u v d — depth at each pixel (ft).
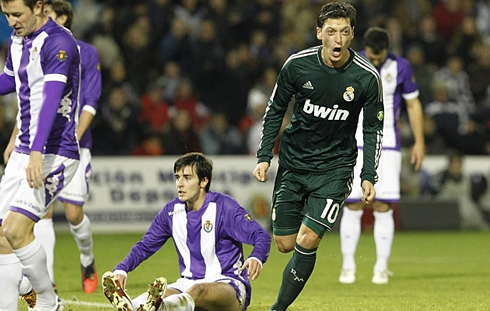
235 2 228.63
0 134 176.24
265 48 221.46
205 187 68.74
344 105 70.08
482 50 229.86
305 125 71.56
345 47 67.21
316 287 99.50
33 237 65.57
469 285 101.96
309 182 72.13
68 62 66.08
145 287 95.71
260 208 187.83
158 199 185.26
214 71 214.90
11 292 65.57
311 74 69.82
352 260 105.19
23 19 65.21
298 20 228.84
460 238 174.60
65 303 81.76
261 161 72.84
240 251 69.21
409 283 103.91
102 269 114.21
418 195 195.72
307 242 70.08
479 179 197.88
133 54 210.59
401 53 226.99
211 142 197.16
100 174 182.91
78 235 91.45
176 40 213.87
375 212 105.91
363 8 229.04
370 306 82.84
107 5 221.66
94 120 190.60
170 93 206.08
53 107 64.34
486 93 225.97
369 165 70.54
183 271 69.15
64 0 89.56
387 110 105.09
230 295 64.59
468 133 210.38
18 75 67.10
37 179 62.44
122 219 183.11
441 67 231.09
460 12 245.24
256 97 203.41
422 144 107.86
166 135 191.21
